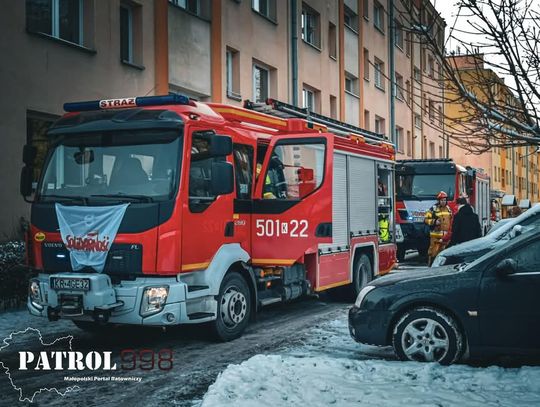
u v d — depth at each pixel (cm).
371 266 1175
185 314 702
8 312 971
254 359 618
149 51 1537
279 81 2172
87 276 682
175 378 626
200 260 737
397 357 648
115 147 735
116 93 1426
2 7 1144
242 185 852
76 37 1362
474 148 596
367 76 3036
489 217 2561
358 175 1099
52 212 732
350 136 1079
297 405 494
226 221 799
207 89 1766
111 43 1411
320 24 2512
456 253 1002
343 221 1032
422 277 657
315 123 1041
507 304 611
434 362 616
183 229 705
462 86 529
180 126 721
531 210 1084
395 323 654
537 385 539
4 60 1147
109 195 717
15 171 1166
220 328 775
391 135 3362
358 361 620
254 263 881
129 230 696
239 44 1919
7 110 1151
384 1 3259
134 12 1512
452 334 629
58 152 759
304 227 880
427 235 1855
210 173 769
